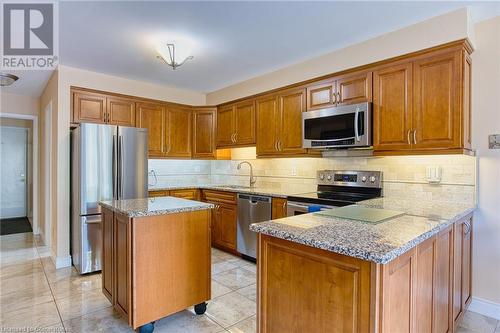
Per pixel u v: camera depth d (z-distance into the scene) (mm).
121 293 2088
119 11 2230
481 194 2352
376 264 1050
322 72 3125
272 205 3324
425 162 2641
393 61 2549
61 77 3430
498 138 2268
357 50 2818
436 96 2303
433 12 2250
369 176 2959
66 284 2893
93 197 3254
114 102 3842
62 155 3424
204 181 5074
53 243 3617
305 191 3652
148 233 2012
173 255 2135
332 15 2297
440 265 1676
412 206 2197
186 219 2209
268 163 4164
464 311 2197
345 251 1109
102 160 3330
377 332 1052
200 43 2834
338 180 3211
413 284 1319
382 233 1338
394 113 2537
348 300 1132
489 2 2098
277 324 1407
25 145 6656
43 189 4500
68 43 2812
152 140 4188
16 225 5621
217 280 2998
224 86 4367
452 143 2219
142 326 1986
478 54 2346
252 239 3537
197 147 4578
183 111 4527
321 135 3000
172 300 2133
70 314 2303
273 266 1427
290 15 2299
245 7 2180
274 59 3258
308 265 1274
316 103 3162
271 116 3670
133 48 2945
